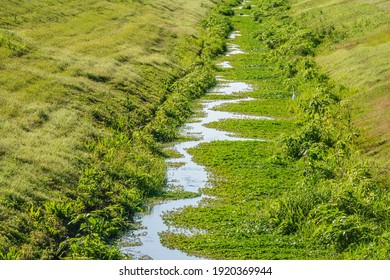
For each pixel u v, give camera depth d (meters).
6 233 19.86
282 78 48.97
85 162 26.59
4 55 38.62
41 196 22.69
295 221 22.33
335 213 21.56
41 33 48.38
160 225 23.14
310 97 38.56
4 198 21.41
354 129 31.41
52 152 26.30
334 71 45.03
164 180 27.72
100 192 24.58
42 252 19.91
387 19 55.00
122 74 41.94
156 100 40.41
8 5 53.31
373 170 26.33
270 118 38.84
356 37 52.97
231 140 34.00
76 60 42.28
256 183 27.11
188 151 32.00
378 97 36.34
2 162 24.05
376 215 21.98
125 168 27.30
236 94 44.91
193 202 25.36
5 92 32.47
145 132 33.09
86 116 32.78
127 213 24.14
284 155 30.39
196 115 39.41
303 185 25.05
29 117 29.81
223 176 28.25
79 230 21.84
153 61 48.88
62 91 34.97
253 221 23.08
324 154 28.48
